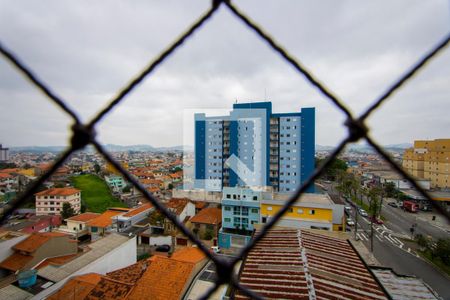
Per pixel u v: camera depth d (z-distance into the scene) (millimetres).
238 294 7293
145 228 23344
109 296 9352
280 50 1026
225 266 1023
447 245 15969
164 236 21109
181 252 13977
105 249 13453
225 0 960
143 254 18609
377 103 1013
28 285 10000
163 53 986
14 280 10727
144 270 10930
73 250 14859
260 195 19625
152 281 9992
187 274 10336
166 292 9484
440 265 16391
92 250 13297
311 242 11125
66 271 11133
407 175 1017
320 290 7191
